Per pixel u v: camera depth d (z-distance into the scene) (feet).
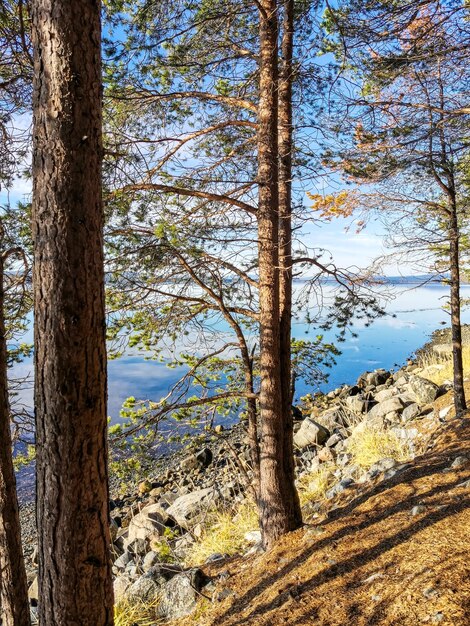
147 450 18.54
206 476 36.60
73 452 8.70
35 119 8.71
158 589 17.65
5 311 15.89
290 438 17.47
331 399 52.47
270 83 16.38
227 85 19.47
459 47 14.82
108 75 17.10
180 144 16.81
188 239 16.57
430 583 10.75
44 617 9.20
